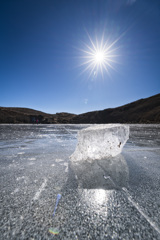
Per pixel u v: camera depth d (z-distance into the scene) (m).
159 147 2.76
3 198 0.88
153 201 0.85
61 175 1.27
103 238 0.57
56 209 0.77
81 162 1.69
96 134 1.79
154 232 0.60
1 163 1.68
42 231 0.61
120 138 1.95
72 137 5.00
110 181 1.14
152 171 1.37
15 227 0.63
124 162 1.67
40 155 2.10
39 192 0.96
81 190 0.99
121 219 0.69
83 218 0.70
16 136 5.31
